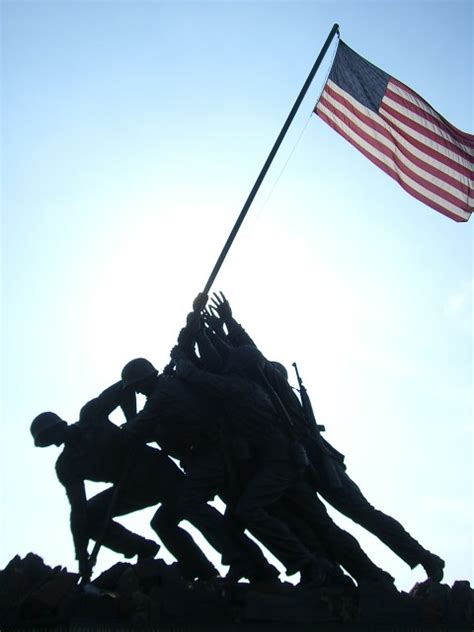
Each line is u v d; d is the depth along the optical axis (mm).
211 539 23547
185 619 21453
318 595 22500
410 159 27344
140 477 24109
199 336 25047
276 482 23875
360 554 24594
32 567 21922
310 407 25578
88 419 24016
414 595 23953
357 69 28141
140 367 24406
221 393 24047
